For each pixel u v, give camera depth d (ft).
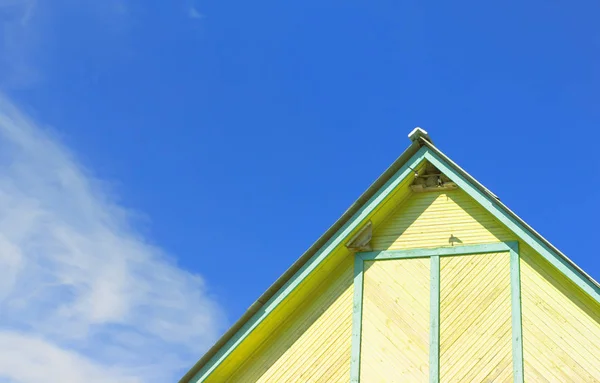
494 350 51.52
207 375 55.77
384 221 58.13
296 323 56.90
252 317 56.18
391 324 54.24
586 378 49.16
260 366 56.44
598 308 50.49
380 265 56.49
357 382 52.90
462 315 53.16
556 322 51.11
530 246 53.21
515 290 52.65
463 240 55.47
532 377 50.06
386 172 57.06
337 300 56.49
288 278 56.54
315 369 54.80
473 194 55.62
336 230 57.16
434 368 51.90
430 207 57.47
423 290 54.75
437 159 57.06
